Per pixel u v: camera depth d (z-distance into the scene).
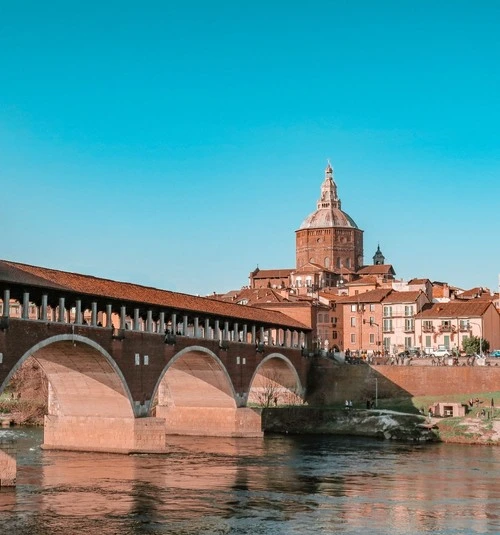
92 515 67.25
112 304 100.25
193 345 114.75
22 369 152.88
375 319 195.00
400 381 150.62
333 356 161.75
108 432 101.56
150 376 104.56
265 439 123.88
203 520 66.06
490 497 76.44
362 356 173.62
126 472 87.69
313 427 136.12
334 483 83.06
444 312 185.75
